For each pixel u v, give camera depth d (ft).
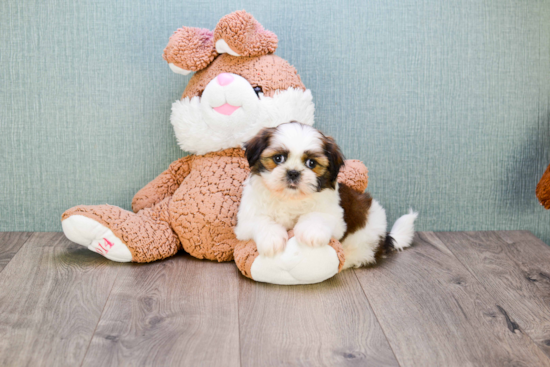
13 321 4.32
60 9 6.36
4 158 6.64
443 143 6.86
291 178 4.64
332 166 4.95
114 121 6.64
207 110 5.66
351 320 4.46
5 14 6.34
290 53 6.56
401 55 6.64
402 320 4.48
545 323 4.47
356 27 6.56
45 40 6.42
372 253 5.65
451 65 6.70
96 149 6.69
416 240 6.63
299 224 4.99
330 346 4.04
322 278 5.07
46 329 4.20
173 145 6.71
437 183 6.95
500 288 5.19
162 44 6.50
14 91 6.50
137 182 6.79
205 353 3.91
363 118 6.75
